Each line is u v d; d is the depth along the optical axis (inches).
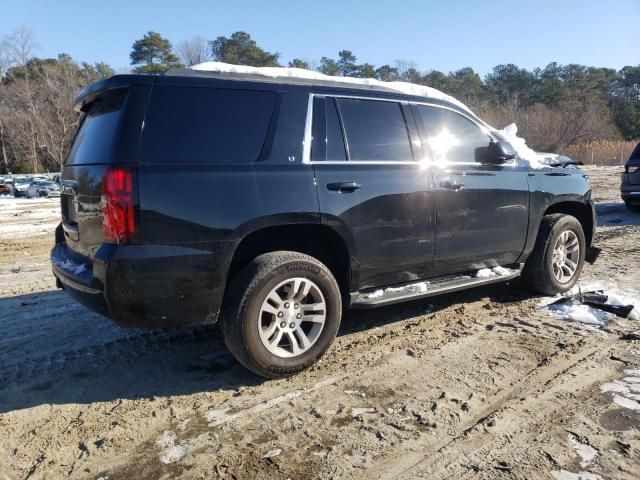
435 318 177.0
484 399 120.8
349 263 143.3
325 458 100.1
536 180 186.7
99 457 102.0
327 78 149.9
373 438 106.3
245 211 123.2
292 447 103.9
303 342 133.7
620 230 349.1
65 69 2330.2
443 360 142.7
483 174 170.7
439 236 159.3
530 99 3491.6
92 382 134.3
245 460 100.0
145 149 116.1
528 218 183.9
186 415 117.0
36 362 146.9
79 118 151.1
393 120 155.0
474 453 100.6
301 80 141.9
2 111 2215.8
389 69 3166.8
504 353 146.2
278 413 117.0
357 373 136.1
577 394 121.7
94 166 118.1
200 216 118.3
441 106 168.7
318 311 135.7
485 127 181.0
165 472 97.0
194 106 123.6
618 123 3240.7
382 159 149.6
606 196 588.7
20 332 171.0
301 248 144.9
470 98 3134.8
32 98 2192.4
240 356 126.2
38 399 125.6
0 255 331.9
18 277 260.1
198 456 101.6
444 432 107.8
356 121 147.2
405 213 150.4
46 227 495.2
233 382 132.9
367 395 124.2
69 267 130.3
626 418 111.1
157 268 114.7
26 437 109.4
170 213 115.3
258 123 131.0
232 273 136.2
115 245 112.9
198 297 120.6
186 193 117.0
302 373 136.8
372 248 145.2
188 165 119.0
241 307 123.6
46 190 1197.7
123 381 134.6
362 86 152.9
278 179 128.7
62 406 122.1
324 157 138.9
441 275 168.6
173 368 141.9
